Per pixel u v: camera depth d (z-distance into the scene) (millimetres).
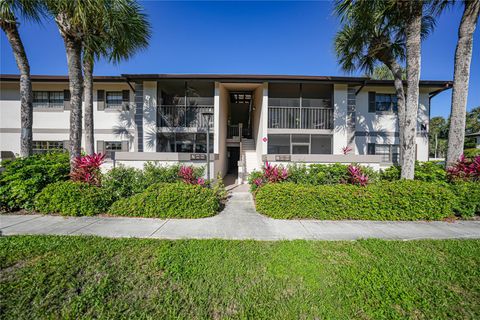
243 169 10258
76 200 4816
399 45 7680
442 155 38656
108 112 11047
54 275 2459
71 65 5812
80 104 6004
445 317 1979
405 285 2391
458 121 6375
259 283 2404
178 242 3443
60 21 5496
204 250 3158
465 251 3217
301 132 10273
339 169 6512
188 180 6172
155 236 3775
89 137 7047
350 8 6219
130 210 4895
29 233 3760
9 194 4953
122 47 7000
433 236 3895
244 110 15961
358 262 2861
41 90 11031
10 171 5133
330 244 3438
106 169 6508
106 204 5090
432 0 5887
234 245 3367
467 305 2127
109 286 2299
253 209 5707
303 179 6387
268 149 11164
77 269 2582
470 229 4277
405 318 1954
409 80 6066
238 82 9688
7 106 11031
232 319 1910
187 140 10781
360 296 2199
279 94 12391
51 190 4906
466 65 6262
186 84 9789
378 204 4887
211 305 2080
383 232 4098
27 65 6453
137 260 2836
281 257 2975
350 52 8164
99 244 3270
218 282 2412
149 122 9750
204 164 7234
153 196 4945
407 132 6133
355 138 11234
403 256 3039
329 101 10859
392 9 6293
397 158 11250
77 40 5828
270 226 4398
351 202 4891
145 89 9758
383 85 10922
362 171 6551
